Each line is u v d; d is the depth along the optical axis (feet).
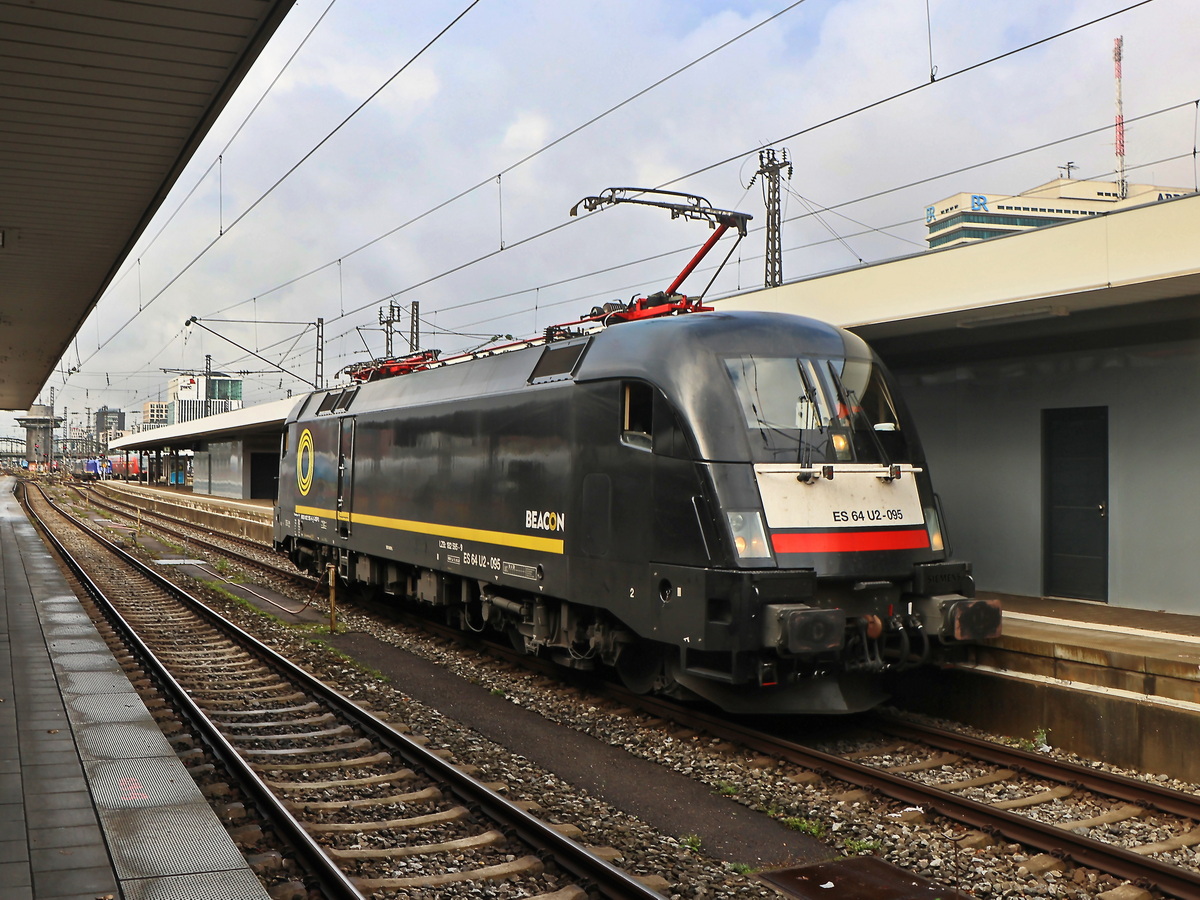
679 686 29.27
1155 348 35.50
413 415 43.50
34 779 19.95
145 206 38.63
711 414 26.03
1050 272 30.40
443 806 21.50
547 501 32.22
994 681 28.60
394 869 17.93
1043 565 39.52
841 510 26.30
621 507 28.40
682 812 22.00
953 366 43.11
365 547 48.73
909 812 21.25
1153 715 24.49
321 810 20.85
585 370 30.68
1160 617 33.58
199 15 22.84
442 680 35.78
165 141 31.09
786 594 24.53
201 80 26.48
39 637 38.09
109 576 65.62
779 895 17.49
